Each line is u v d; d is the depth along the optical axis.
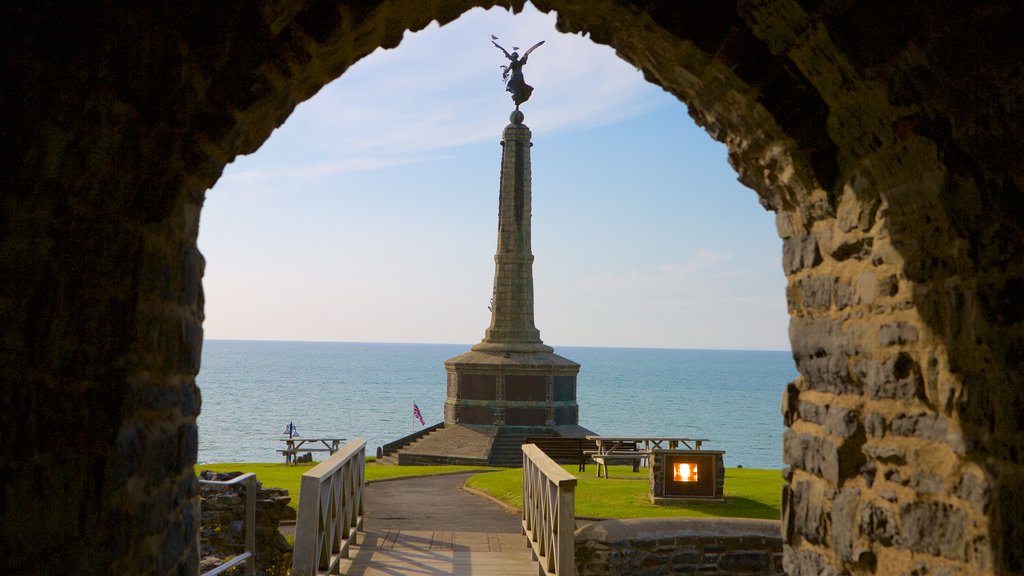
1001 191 3.68
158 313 4.01
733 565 10.25
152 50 3.29
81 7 2.72
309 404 117.38
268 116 4.89
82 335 3.23
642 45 5.48
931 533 4.29
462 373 34.09
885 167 4.50
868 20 3.93
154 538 4.10
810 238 5.54
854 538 4.96
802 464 5.65
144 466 3.87
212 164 4.50
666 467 14.28
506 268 35.38
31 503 2.89
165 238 4.07
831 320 5.29
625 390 158.75
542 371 33.59
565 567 8.38
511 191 35.53
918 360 4.39
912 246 4.41
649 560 10.08
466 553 10.40
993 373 3.80
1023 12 3.21
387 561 9.87
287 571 9.25
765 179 5.77
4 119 2.54
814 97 4.91
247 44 4.09
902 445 4.54
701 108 5.81
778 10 4.39
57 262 3.00
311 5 4.36
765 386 179.75
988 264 3.82
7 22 2.47
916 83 3.98
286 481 17.83
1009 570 3.73
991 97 3.58
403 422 94.88
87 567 3.32
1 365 2.70
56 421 3.07
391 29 5.21
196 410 4.82
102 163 3.17
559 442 20.42
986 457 3.89
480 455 30.73
